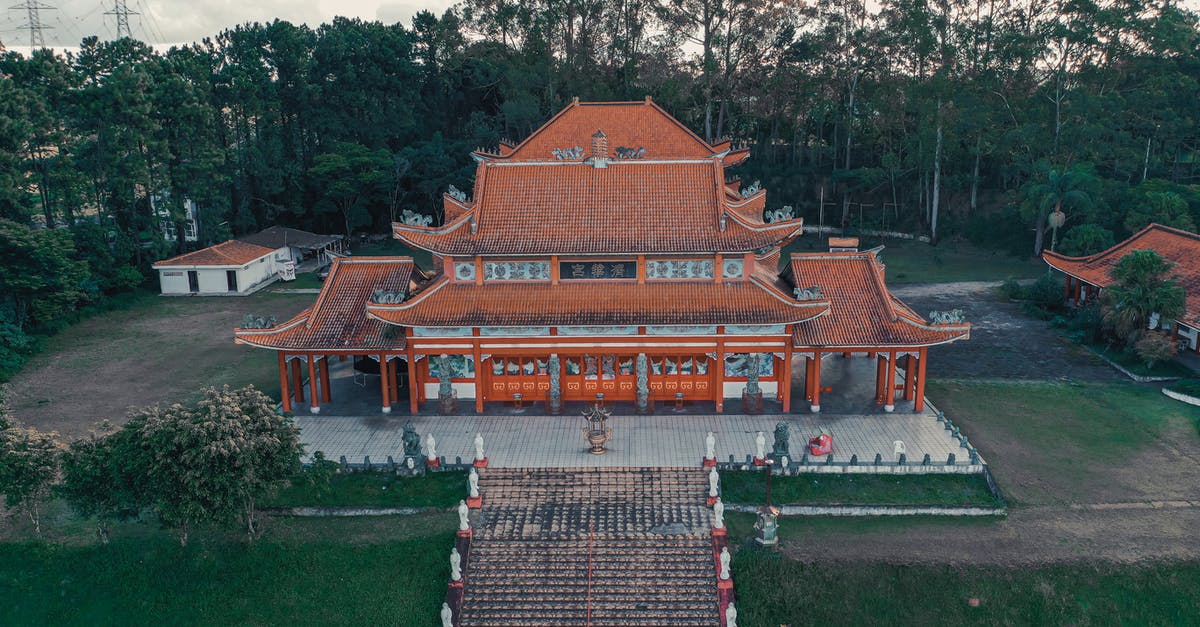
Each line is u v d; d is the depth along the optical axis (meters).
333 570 39.25
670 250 49.09
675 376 52.47
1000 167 108.19
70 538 41.75
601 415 45.84
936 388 57.97
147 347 71.19
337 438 49.34
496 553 39.28
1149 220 81.56
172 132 93.94
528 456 46.19
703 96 118.19
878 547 39.66
